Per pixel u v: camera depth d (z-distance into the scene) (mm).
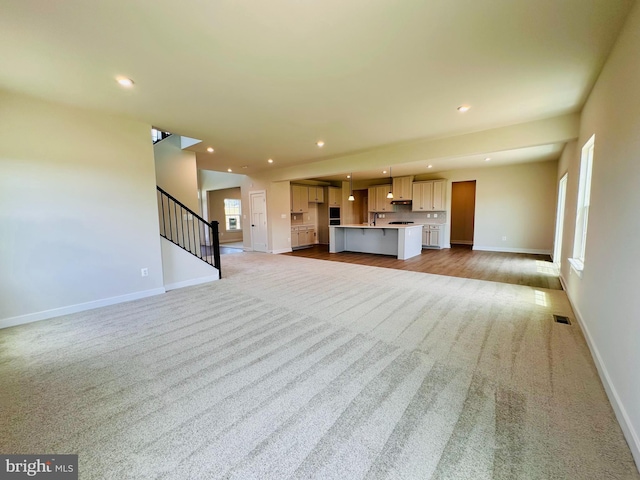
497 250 7941
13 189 2951
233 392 1841
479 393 1803
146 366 2160
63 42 1999
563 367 2086
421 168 7840
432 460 1323
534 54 2209
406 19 1788
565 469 1271
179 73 2467
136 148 3787
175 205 5461
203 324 2963
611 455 1347
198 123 3814
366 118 3631
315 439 1455
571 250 3809
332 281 4734
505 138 4004
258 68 2393
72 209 3318
